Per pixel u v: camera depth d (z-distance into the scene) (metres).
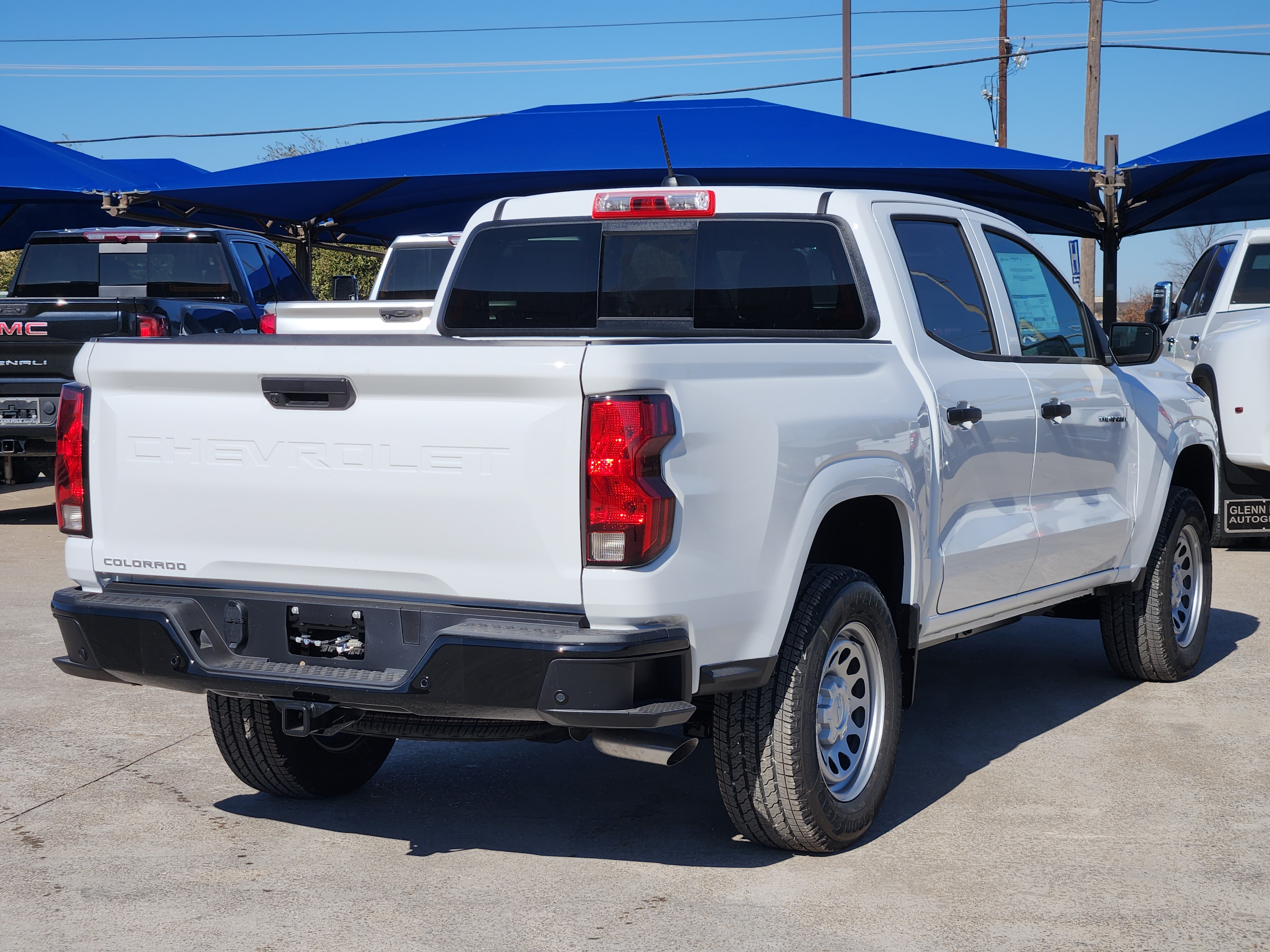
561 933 3.50
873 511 4.35
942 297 4.74
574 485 3.29
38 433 10.61
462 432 3.38
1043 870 3.93
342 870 3.98
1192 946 3.40
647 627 3.34
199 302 11.63
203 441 3.69
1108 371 5.72
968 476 4.61
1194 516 6.31
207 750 5.27
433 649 3.37
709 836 4.27
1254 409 9.65
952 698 6.07
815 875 3.90
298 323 6.02
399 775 4.98
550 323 5.16
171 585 3.83
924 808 4.53
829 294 4.57
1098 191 13.02
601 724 3.27
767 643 3.66
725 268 4.79
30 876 3.92
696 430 3.41
